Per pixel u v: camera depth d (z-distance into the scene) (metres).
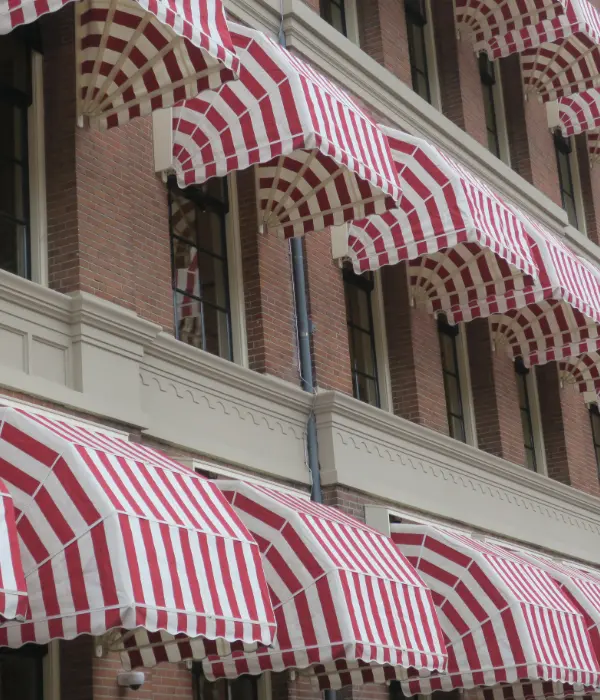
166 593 25.77
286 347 41.56
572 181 70.88
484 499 50.94
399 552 36.59
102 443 28.41
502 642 40.09
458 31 58.00
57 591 25.30
